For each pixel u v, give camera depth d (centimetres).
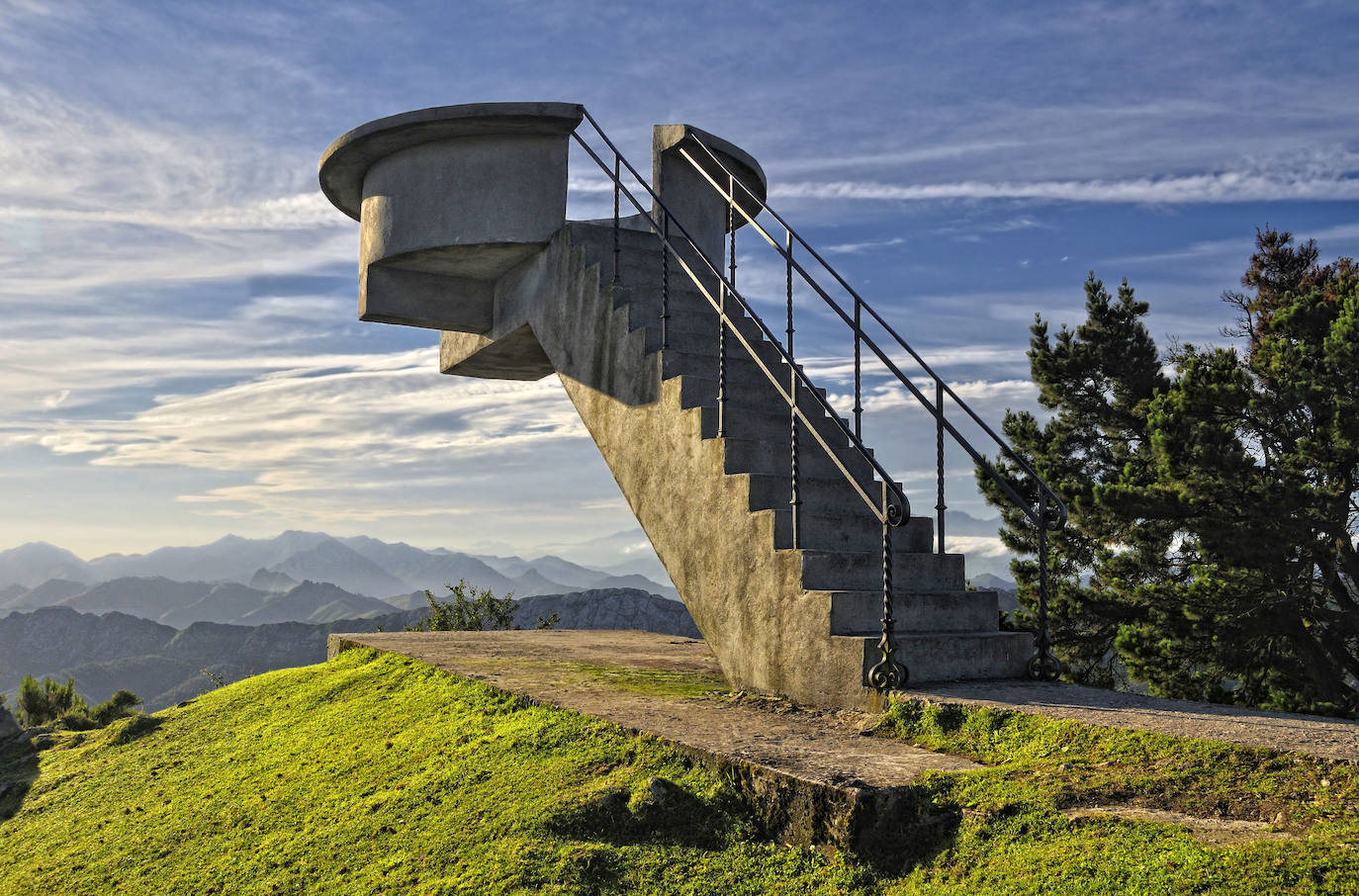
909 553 664
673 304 846
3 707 1109
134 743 884
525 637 1148
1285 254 1944
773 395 771
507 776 512
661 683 705
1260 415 1375
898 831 382
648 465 752
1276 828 322
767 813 416
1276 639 1309
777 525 616
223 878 509
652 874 400
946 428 669
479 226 918
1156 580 1476
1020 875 324
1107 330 1675
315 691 870
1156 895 287
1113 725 430
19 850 670
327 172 1004
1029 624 1434
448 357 1184
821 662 566
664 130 941
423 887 423
